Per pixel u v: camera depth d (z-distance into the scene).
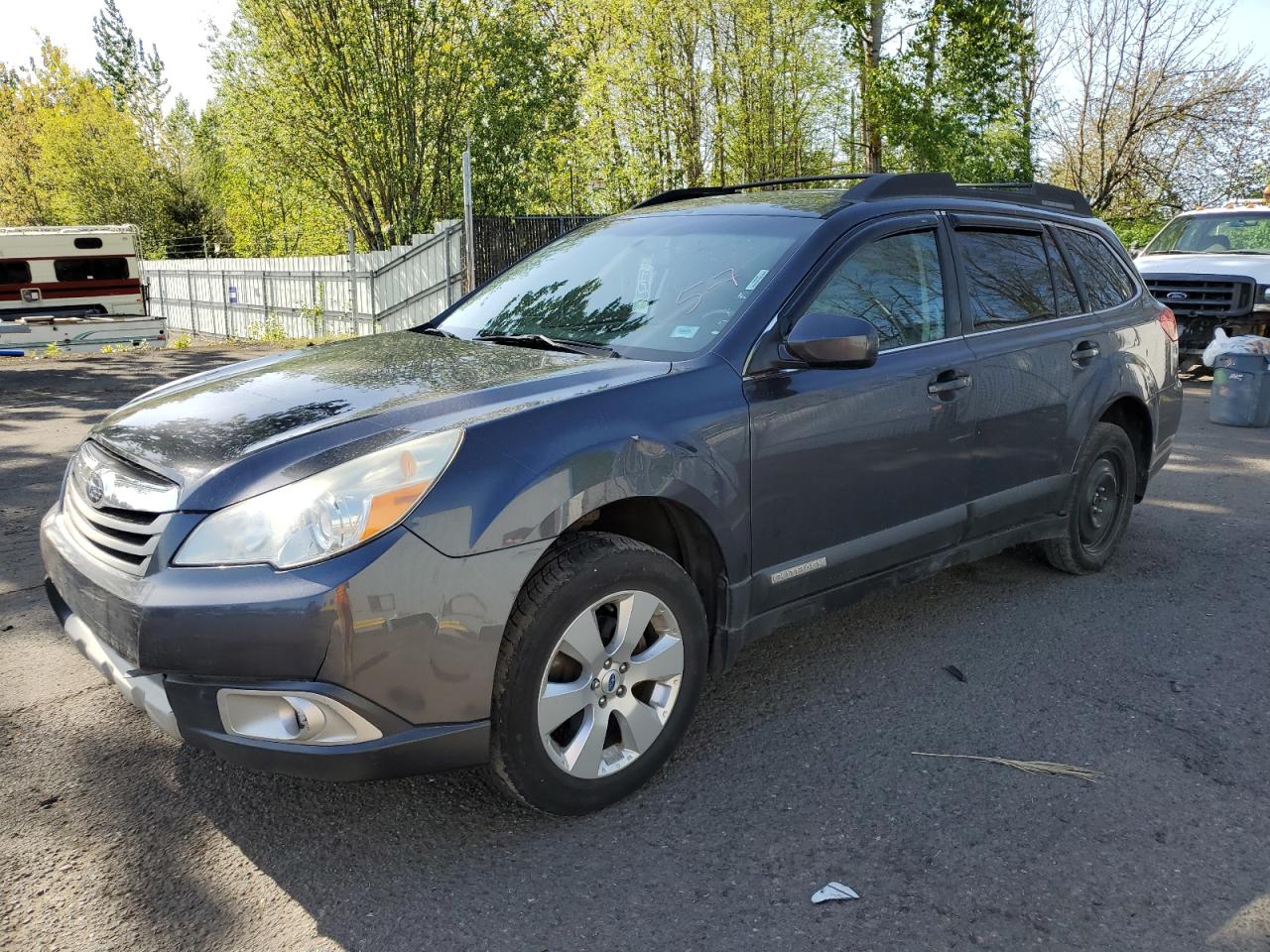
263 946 2.28
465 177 13.52
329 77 19.47
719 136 25.52
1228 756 3.18
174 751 3.14
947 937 2.32
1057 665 3.85
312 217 28.23
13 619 4.21
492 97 20.50
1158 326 5.08
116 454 2.80
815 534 3.33
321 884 2.50
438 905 2.42
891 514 3.60
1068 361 4.34
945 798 2.91
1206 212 12.66
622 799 2.88
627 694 2.82
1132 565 5.07
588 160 26.34
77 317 19.39
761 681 3.70
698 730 3.32
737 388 3.08
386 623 2.36
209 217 38.66
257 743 2.38
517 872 2.55
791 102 25.30
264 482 2.45
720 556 3.05
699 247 3.67
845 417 3.34
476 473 2.50
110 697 3.50
